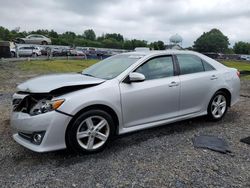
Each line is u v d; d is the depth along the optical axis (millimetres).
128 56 5023
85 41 78750
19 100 4023
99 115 3971
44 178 3338
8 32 79188
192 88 5070
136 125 4434
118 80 4266
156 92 4551
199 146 4316
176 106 4906
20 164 3717
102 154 4023
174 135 4840
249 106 7246
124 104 4215
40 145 3637
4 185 3180
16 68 19953
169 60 4984
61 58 34000
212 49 91375
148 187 3150
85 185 3188
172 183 3229
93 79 4234
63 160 3830
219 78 5562
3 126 5332
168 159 3859
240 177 3365
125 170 3539
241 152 4121
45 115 3625
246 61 48125
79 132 3859
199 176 3387
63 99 3701
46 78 4359
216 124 5527
